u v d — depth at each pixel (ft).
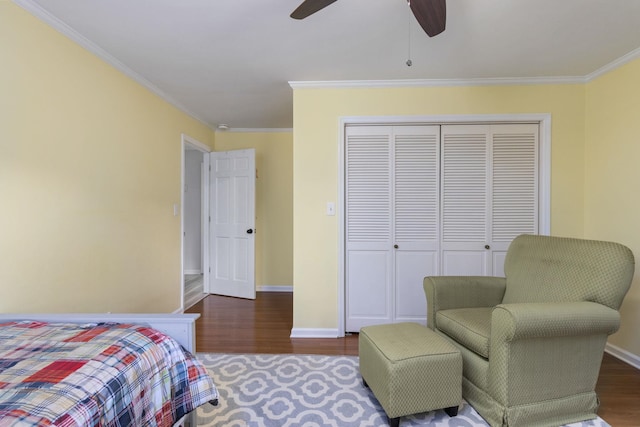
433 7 4.20
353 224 9.19
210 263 14.03
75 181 6.39
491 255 9.00
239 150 13.32
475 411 5.56
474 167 8.97
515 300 6.61
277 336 9.05
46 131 5.72
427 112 8.75
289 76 8.44
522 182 8.88
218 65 7.79
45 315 4.52
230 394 6.06
